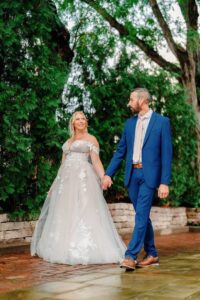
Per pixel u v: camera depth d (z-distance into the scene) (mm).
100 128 9156
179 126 10516
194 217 11766
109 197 9586
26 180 6938
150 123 4820
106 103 9242
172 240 8562
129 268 4527
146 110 4926
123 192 9586
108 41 9422
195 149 11164
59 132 7035
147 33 11953
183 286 3654
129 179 4891
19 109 6477
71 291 3514
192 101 12562
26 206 6945
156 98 10133
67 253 5312
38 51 6910
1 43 6504
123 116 9414
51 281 4020
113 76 9391
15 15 6656
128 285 3727
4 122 6430
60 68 7500
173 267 4742
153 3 11977
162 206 11023
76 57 9266
